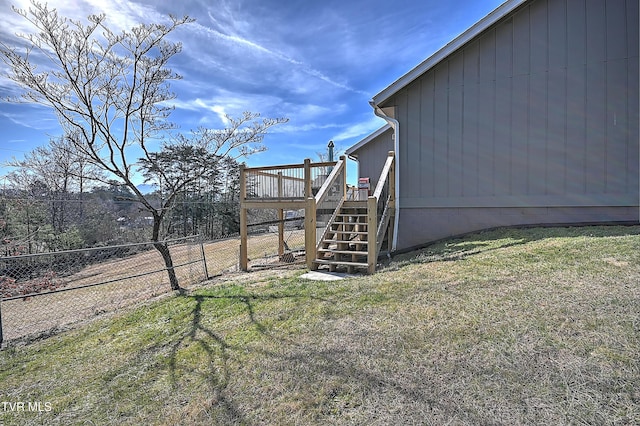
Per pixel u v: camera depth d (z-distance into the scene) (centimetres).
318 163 645
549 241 436
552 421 150
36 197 1202
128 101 668
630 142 513
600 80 529
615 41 521
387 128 1025
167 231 1426
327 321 289
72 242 1231
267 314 329
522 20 573
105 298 610
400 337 239
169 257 635
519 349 204
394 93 667
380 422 163
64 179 1245
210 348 273
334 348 239
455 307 275
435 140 646
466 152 620
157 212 698
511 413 158
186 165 1112
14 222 1108
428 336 235
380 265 515
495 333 226
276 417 176
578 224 525
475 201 612
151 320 375
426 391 181
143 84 679
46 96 603
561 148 551
